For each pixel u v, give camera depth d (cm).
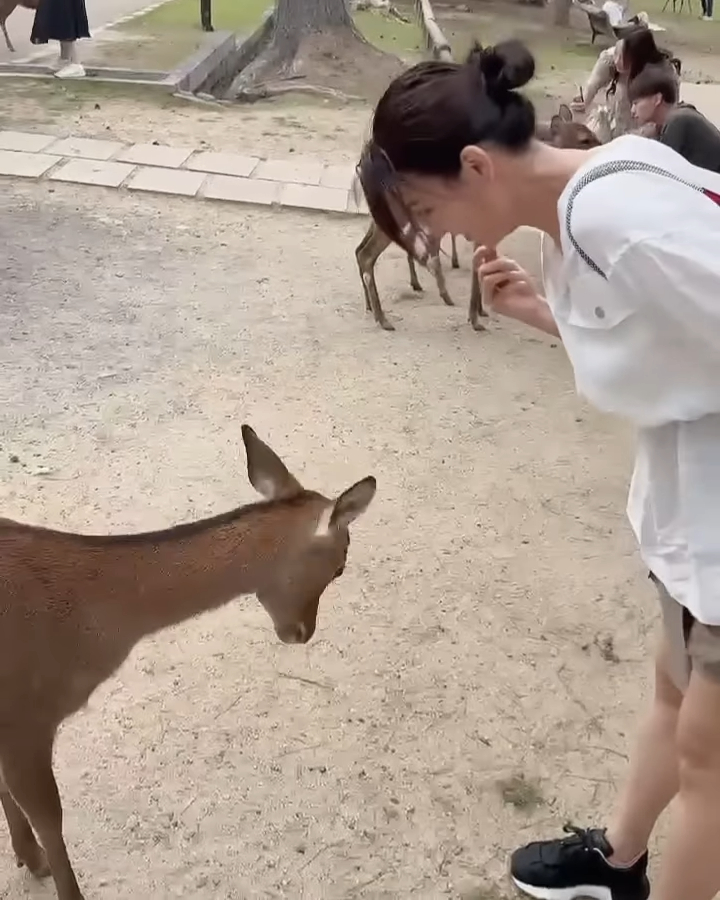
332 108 1158
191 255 711
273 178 870
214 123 1030
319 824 291
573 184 176
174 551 234
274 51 1334
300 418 509
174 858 278
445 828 292
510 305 215
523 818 297
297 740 318
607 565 412
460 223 189
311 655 353
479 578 399
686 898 214
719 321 164
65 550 229
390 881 276
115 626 235
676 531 192
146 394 519
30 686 229
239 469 458
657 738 246
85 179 830
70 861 273
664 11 2214
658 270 165
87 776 300
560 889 270
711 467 183
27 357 546
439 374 569
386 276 712
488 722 330
